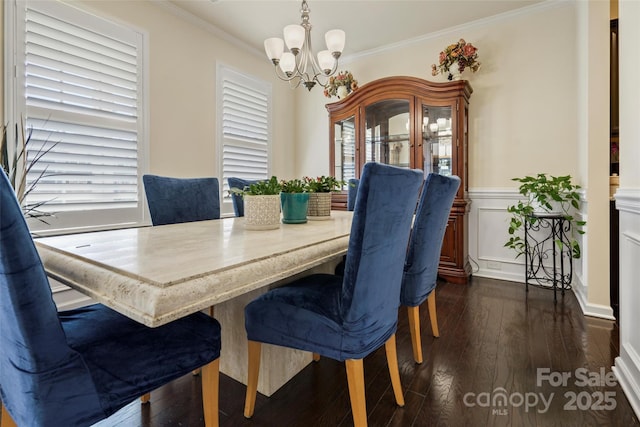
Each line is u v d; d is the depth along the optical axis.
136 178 2.74
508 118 3.12
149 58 2.80
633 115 1.40
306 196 1.75
